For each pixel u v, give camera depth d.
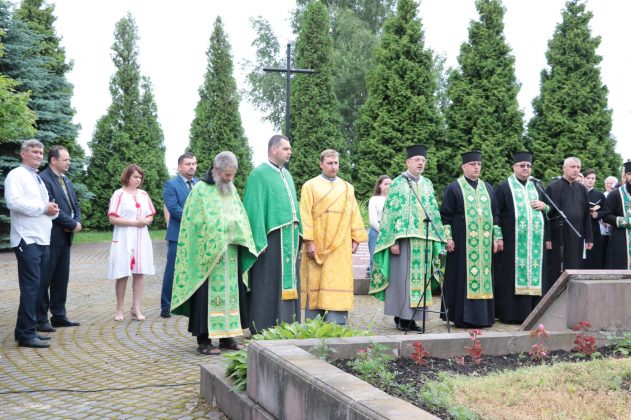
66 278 7.76
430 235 7.78
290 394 3.30
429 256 7.79
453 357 4.25
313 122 26.53
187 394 4.72
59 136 23.73
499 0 21.61
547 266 8.99
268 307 6.64
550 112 20.97
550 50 21.27
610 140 20.98
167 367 5.64
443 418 2.87
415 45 22.88
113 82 35.59
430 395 3.13
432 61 23.20
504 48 21.44
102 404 4.50
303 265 7.38
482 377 3.67
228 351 6.25
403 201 7.80
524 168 8.78
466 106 21.56
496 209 8.50
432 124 22.48
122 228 8.11
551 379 3.59
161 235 32.38
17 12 28.05
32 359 5.97
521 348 4.48
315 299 7.22
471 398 3.21
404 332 7.73
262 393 3.69
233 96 32.25
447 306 8.36
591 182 10.92
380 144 22.72
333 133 26.75
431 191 7.96
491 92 21.38
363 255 12.41
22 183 6.48
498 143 21.34
